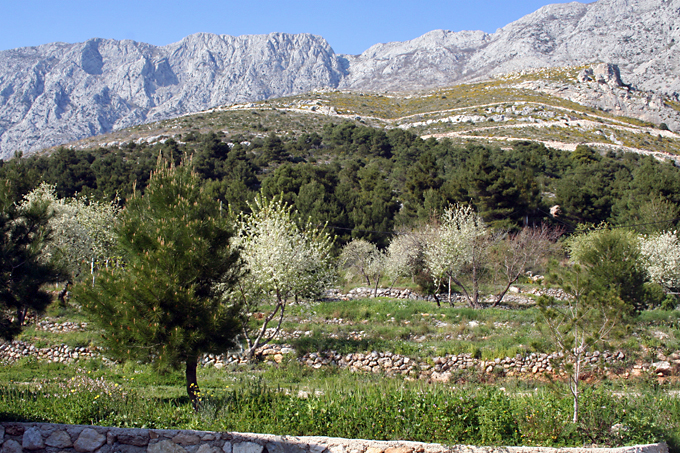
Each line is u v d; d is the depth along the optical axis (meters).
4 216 11.43
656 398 10.09
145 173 50.22
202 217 10.24
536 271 32.09
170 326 9.37
